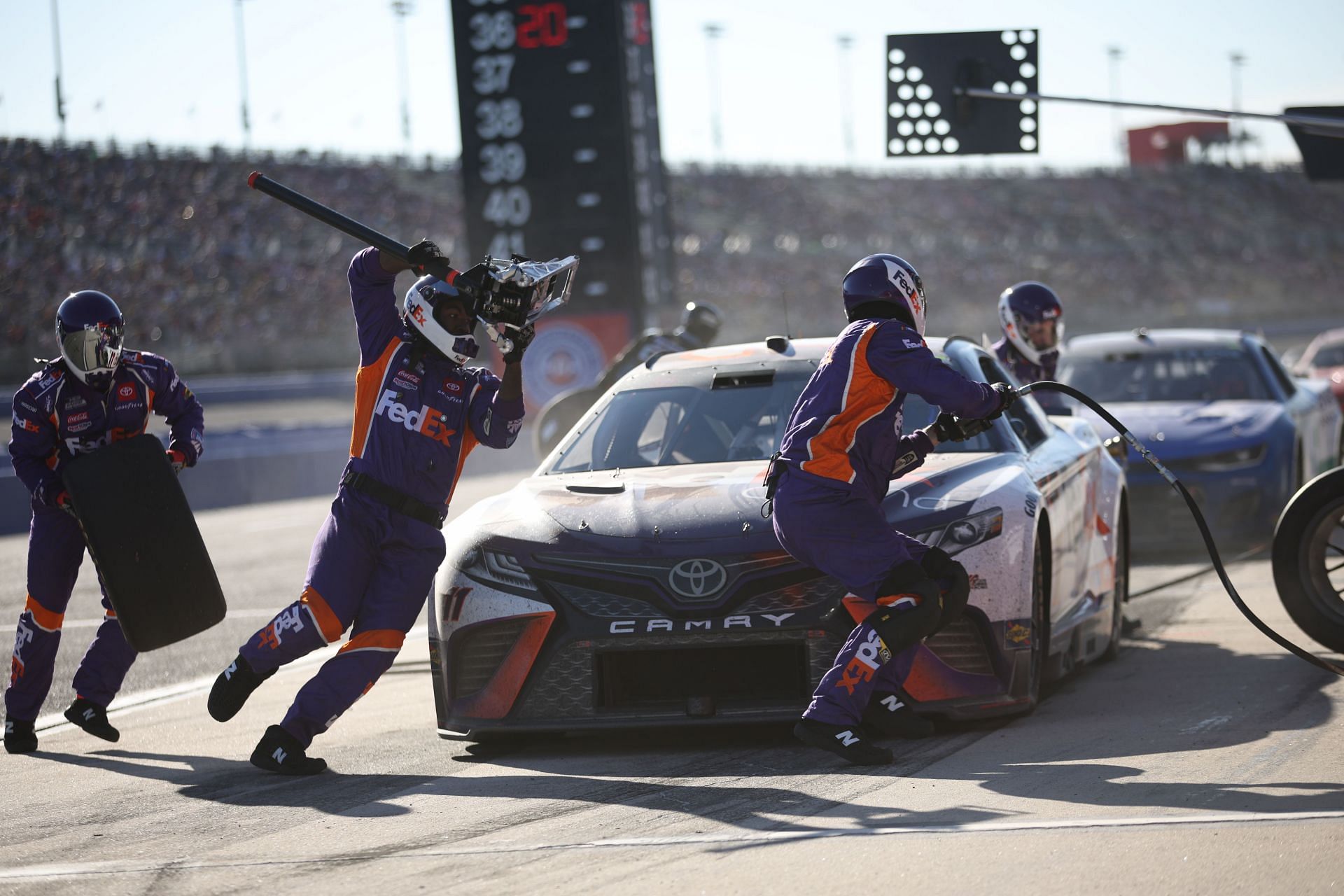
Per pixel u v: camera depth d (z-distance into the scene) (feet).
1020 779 42.01
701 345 104.06
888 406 45.09
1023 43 106.11
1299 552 57.31
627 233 216.13
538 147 217.36
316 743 54.95
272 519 172.86
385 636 49.52
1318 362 190.80
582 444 59.82
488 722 49.80
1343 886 30.27
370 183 527.40
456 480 50.83
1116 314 567.18
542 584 49.24
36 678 56.59
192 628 52.90
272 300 418.51
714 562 48.14
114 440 56.95
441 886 34.06
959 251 623.77
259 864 37.11
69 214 429.38
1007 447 56.29
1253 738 46.42
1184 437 105.09
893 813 38.65
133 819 43.62
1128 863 32.71
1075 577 59.47
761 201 640.99
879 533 44.70
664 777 45.39
